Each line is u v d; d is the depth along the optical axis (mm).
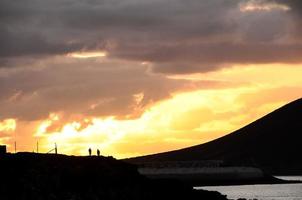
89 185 131500
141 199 135875
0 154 136125
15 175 126750
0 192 120188
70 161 138375
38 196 121625
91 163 140000
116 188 134250
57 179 128875
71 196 124750
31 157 136125
